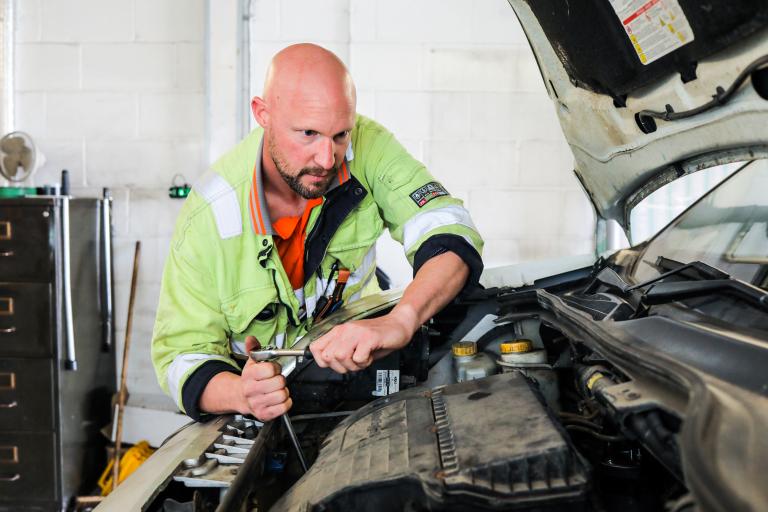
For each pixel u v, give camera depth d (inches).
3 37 122.3
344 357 41.8
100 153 126.5
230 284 54.9
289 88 46.8
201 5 123.6
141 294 127.5
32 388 106.0
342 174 54.9
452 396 36.6
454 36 120.0
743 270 38.5
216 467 40.4
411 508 29.3
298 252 57.6
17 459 106.7
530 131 121.7
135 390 127.5
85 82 125.5
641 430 26.1
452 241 51.4
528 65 120.6
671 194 101.3
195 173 126.3
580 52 43.0
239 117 118.3
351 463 33.0
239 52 117.0
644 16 36.0
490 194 123.2
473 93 121.1
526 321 52.2
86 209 116.0
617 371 33.6
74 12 124.4
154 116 125.7
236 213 54.3
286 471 44.3
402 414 36.6
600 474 33.7
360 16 119.5
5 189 107.6
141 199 126.6
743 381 25.0
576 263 63.4
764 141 34.3
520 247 124.1
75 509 108.6
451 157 122.4
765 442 20.8
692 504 21.8
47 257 104.1
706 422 21.7
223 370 49.9
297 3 118.8
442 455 29.7
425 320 47.4
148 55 124.9
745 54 31.7
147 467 40.9
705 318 33.6
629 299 42.1
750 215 43.3
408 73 120.7
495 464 27.3
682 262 44.8
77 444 111.5
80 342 113.6
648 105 40.4
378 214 60.1
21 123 126.5
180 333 53.3
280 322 58.1
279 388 43.4
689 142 39.4
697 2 32.1
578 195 122.8
